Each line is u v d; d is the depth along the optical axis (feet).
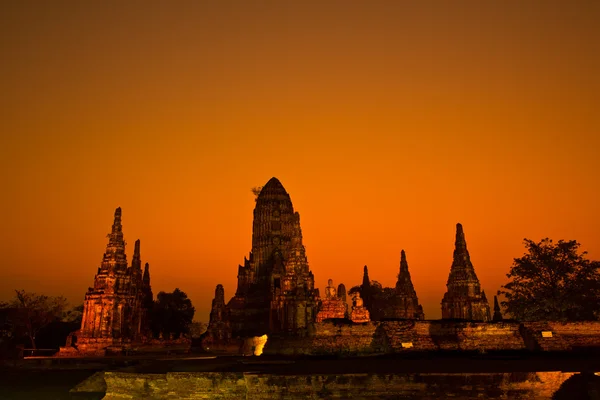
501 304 235.40
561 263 227.81
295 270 314.55
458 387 110.63
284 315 306.14
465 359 141.90
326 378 114.01
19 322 302.04
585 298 218.18
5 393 156.35
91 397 151.84
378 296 369.50
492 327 173.78
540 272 229.45
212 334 307.17
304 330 180.04
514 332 174.81
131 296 260.62
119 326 248.11
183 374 123.54
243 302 387.96
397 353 161.68
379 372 115.55
